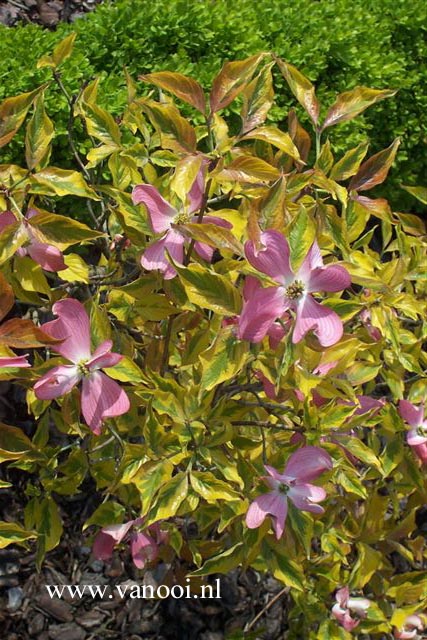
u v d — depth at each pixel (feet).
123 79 4.72
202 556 3.82
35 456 3.36
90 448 3.53
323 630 3.63
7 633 4.28
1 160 4.47
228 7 5.23
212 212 3.05
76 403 3.18
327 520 3.66
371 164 3.42
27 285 3.05
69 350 2.96
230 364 2.87
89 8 6.26
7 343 2.75
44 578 4.41
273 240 2.81
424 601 3.72
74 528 4.52
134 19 4.89
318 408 3.24
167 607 4.40
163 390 3.08
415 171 5.54
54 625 4.32
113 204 3.85
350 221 3.49
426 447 3.45
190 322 3.38
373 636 4.24
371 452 3.28
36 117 2.97
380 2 5.65
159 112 2.89
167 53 4.96
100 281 3.57
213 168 3.01
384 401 3.74
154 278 3.13
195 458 3.12
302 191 3.35
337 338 2.81
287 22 5.16
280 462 3.21
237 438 3.28
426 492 3.67
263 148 3.48
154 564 3.98
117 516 3.50
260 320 2.82
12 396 4.73
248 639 3.92
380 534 3.68
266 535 3.27
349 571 3.95
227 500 3.13
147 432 3.09
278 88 4.96
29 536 3.09
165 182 3.21
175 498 3.05
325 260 3.49
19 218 2.90
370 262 3.36
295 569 3.26
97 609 4.37
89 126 3.38
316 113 3.29
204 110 2.92
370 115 5.25
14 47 4.73
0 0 6.19
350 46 5.14
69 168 4.58
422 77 5.41
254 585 4.47
